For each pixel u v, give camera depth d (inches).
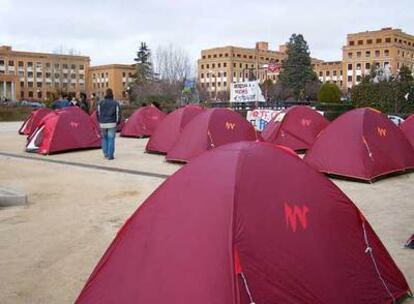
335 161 423.2
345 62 4416.8
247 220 148.2
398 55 4210.1
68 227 283.6
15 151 649.6
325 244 161.3
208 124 513.0
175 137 593.6
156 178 434.6
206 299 138.3
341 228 169.9
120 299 152.9
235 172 157.4
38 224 290.8
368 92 1449.3
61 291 197.8
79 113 656.4
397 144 449.1
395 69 3750.0
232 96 1124.5
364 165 410.9
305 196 165.5
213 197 154.0
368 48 4274.1
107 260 165.9
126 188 390.6
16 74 4557.1
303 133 606.9
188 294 141.3
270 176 162.7
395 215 303.7
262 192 156.8
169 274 147.4
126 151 637.3
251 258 143.2
